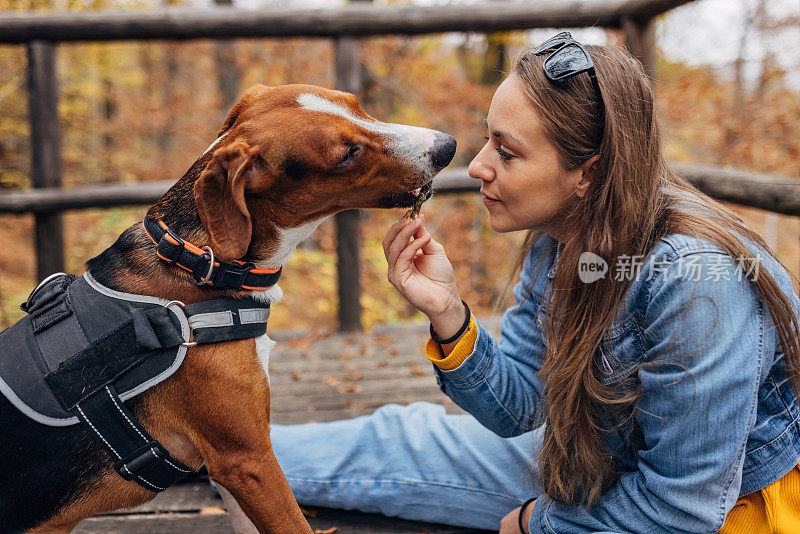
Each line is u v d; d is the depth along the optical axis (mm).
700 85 8492
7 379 1493
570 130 1452
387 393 3248
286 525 1563
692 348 1354
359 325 4441
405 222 1656
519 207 1556
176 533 2094
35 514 1516
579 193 1543
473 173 1608
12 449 1485
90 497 1544
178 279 1550
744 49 8344
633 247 1466
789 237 9125
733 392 1335
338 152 1643
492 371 1725
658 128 1501
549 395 1576
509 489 1943
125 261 1593
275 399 3188
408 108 11000
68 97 8938
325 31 4098
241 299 1582
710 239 1388
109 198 4207
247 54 10531
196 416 1534
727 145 8867
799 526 1420
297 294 8547
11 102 7398
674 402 1378
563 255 1544
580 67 1437
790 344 1379
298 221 1713
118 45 9852
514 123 1486
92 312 1526
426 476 2021
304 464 2119
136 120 10180
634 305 1472
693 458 1380
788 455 1435
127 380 1487
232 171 1546
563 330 1575
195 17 4035
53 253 4305
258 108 1672
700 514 1392
